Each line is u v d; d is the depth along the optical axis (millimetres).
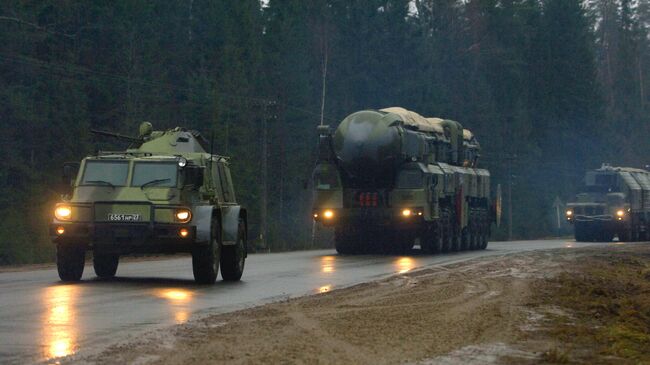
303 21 157625
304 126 145125
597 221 119438
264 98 139125
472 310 31703
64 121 106125
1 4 102688
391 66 169625
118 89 116625
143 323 27078
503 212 180125
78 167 40562
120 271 49969
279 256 71688
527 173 191000
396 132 70625
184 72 137625
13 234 82688
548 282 44719
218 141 122000
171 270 51094
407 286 41625
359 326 26828
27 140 105438
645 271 57938
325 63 144250
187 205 39469
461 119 179125
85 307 31000
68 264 41125
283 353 21750
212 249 40500
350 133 71250
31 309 30141
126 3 118125
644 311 35156
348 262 61812
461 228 82375
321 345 23094
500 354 22516
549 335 26266
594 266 59969
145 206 39031
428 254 75188
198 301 33656
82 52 116375
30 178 99750
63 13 112750
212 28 140000
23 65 105250
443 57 189000
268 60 145250
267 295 36562
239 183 122938
